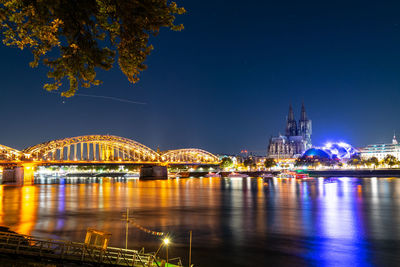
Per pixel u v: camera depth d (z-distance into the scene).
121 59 19.66
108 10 17.02
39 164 193.88
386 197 104.31
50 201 95.88
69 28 17.80
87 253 33.75
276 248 41.69
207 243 43.97
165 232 50.72
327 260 36.81
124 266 31.41
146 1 17.08
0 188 158.25
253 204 87.94
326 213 70.44
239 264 35.31
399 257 37.97
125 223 58.34
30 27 16.88
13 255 30.83
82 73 19.52
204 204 88.19
